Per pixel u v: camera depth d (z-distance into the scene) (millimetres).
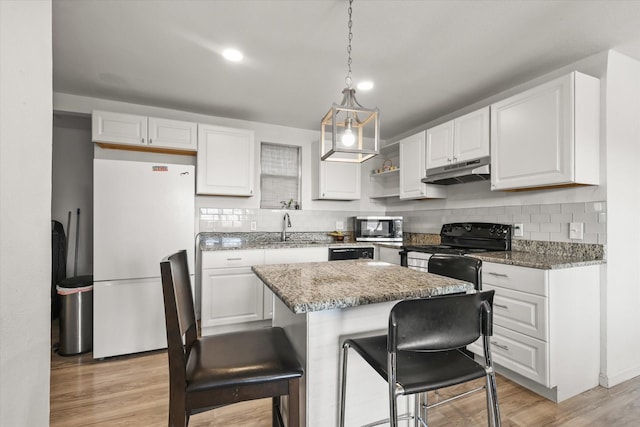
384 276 1406
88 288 2578
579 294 1976
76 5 1686
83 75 2504
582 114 2006
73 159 3643
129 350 2514
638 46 2074
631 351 2162
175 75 2506
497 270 2156
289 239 3877
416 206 3916
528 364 1938
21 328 587
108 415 1732
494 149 2475
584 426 1642
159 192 2627
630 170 2184
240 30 1918
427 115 3432
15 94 572
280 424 1457
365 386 1283
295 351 1314
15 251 570
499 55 2199
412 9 1718
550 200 2396
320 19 1808
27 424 607
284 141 3875
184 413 976
